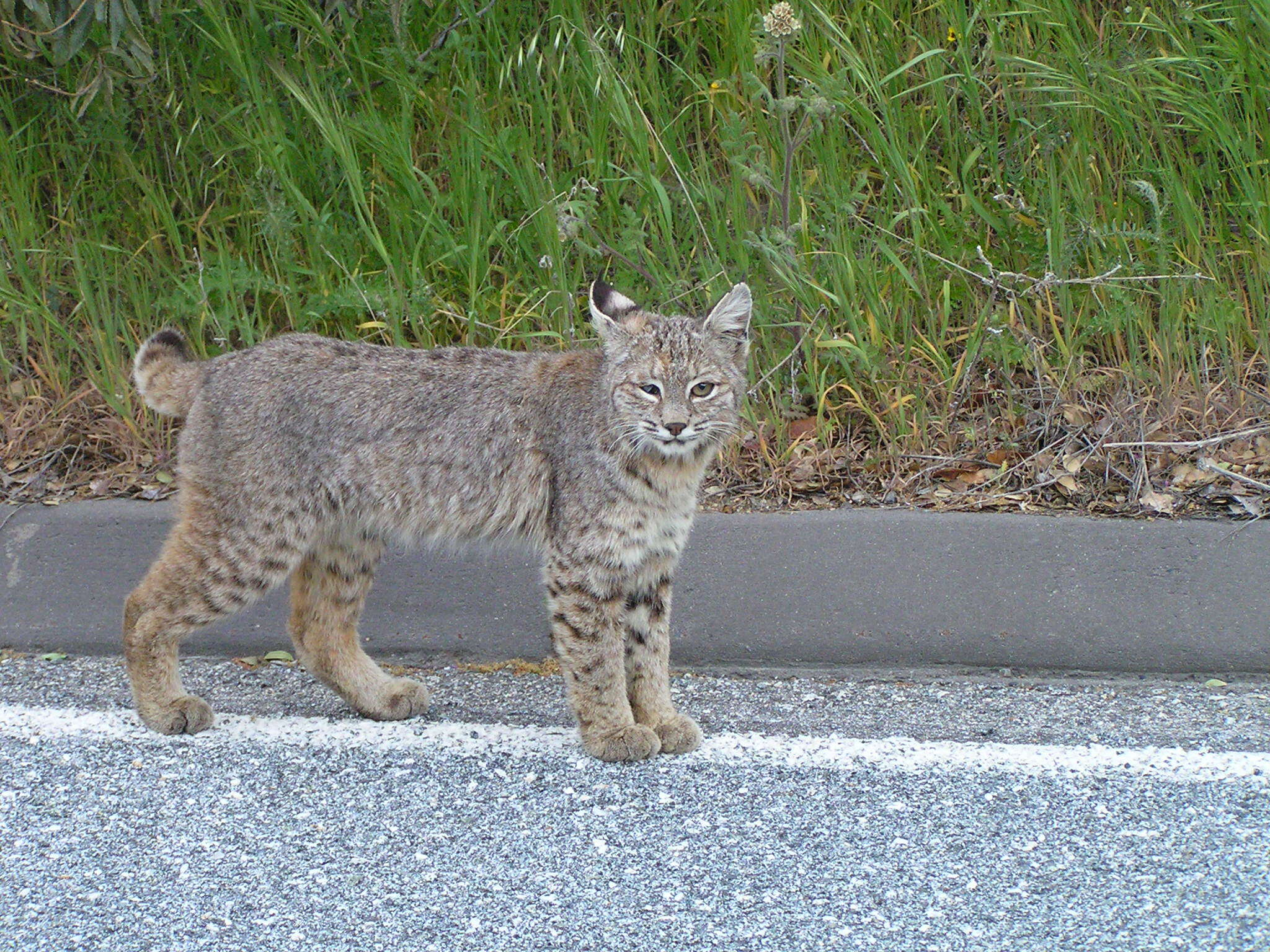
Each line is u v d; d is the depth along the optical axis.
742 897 7.48
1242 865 7.66
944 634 11.27
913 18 16.22
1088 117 15.29
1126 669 10.99
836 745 9.53
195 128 15.52
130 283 14.98
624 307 10.75
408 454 10.65
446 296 14.87
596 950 7.01
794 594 11.62
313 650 10.67
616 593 10.08
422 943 7.09
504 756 9.53
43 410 14.50
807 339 13.97
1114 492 12.85
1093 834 8.06
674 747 9.59
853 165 15.56
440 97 15.70
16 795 8.78
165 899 7.51
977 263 14.66
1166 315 14.02
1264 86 14.73
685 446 10.12
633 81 15.59
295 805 8.66
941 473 13.34
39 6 13.10
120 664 11.41
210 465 10.36
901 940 7.04
